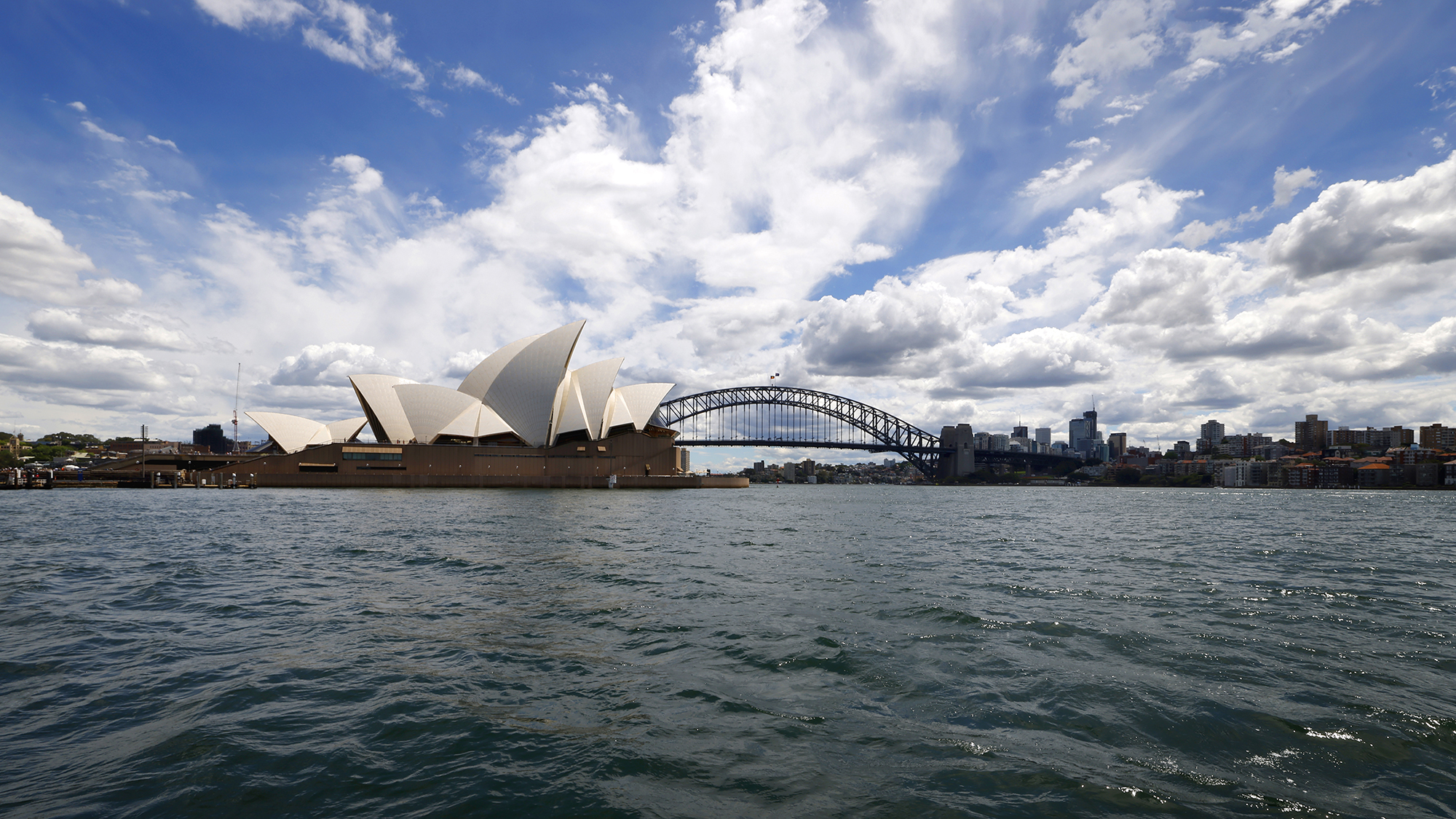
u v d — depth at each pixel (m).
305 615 14.39
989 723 8.28
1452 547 31.42
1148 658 11.15
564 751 7.53
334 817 6.11
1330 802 6.35
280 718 8.48
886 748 7.58
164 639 12.44
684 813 6.16
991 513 65.00
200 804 6.33
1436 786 6.66
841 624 13.55
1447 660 11.11
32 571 21.08
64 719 8.50
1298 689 9.57
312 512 52.44
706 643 12.05
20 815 6.09
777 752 7.48
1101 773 6.92
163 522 42.12
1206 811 6.15
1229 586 18.75
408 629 13.12
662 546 28.41
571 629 13.10
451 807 6.28
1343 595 17.38
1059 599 16.50
